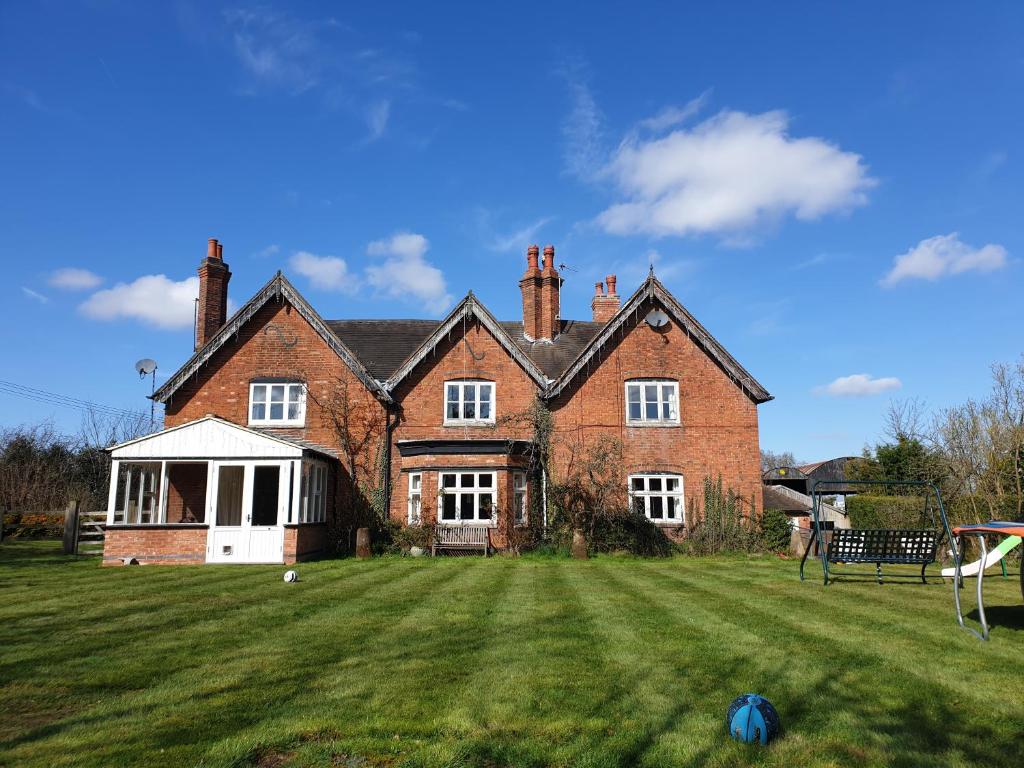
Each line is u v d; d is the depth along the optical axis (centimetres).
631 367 2498
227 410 2447
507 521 2258
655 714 580
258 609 1102
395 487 2420
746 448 2464
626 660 754
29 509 3778
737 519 2411
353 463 2417
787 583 1434
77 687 660
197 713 583
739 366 2484
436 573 1659
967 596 1225
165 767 475
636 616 1028
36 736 533
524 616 1030
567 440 2439
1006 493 2356
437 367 2505
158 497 2398
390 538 2356
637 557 2194
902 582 1440
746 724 527
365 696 628
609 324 2494
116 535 1927
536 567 1827
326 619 1010
